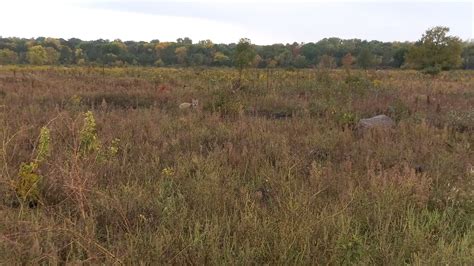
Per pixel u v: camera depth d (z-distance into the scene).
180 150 6.36
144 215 3.85
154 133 7.35
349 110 10.44
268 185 4.93
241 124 8.20
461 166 5.80
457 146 6.86
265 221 3.54
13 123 7.29
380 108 11.36
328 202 4.32
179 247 3.26
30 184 4.13
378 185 4.66
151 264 2.98
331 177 5.02
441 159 5.97
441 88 20.36
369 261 3.17
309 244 3.21
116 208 3.79
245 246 3.22
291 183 4.77
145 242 3.23
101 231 3.65
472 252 3.17
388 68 73.00
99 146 4.90
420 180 4.88
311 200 4.13
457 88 21.09
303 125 8.63
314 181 4.84
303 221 3.51
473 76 44.78
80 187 3.62
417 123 9.27
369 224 3.87
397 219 3.95
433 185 4.98
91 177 4.30
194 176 5.01
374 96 13.84
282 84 17.02
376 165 5.84
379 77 28.44
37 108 9.62
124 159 5.33
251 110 11.21
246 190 4.46
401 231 3.71
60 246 3.21
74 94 13.26
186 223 3.70
